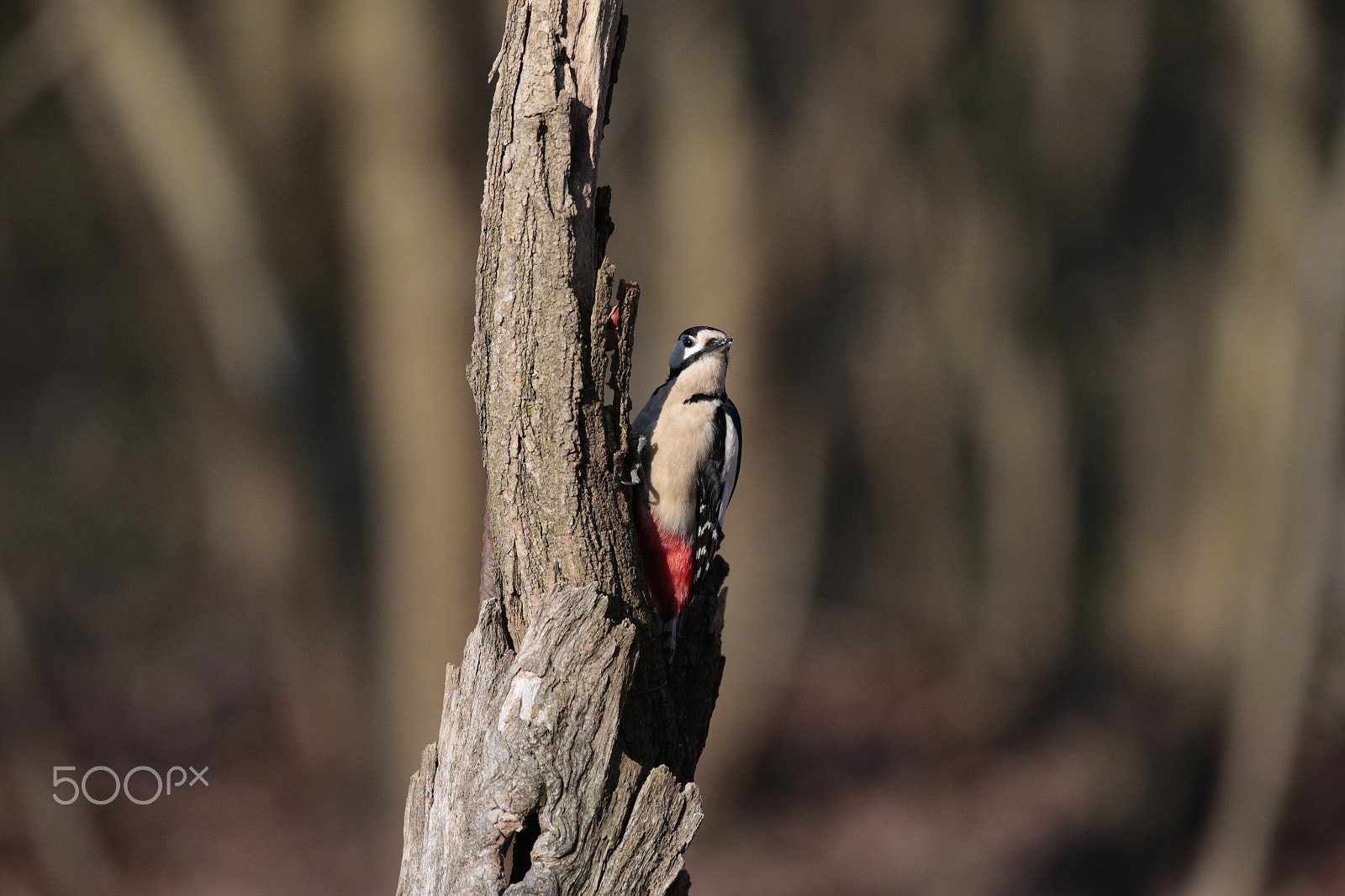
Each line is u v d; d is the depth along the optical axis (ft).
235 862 47.85
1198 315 57.47
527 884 13.71
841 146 56.59
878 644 78.02
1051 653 69.51
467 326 44.50
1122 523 67.97
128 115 45.80
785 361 55.42
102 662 64.54
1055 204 66.23
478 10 44.09
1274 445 44.88
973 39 58.54
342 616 50.55
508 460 14.97
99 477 70.08
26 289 63.31
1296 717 45.34
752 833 56.29
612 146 56.70
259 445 51.93
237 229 46.65
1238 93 48.85
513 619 15.31
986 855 53.57
